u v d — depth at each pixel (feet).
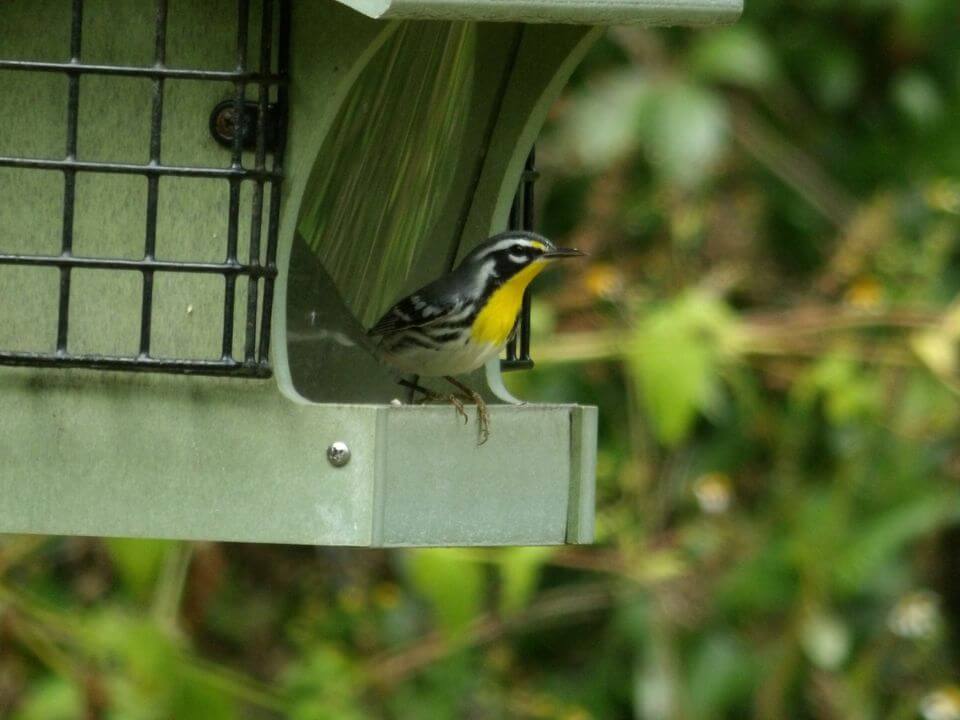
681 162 40.40
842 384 38.65
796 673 41.29
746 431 42.06
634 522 40.83
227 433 26.48
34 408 26.86
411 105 31.78
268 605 45.57
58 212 27.86
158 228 27.66
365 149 31.24
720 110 41.88
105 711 33.81
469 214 32.99
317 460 26.12
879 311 38.32
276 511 26.25
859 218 42.88
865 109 48.11
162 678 32.12
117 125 27.81
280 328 26.73
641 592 40.55
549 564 44.24
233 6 27.63
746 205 42.65
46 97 27.94
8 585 34.76
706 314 35.94
